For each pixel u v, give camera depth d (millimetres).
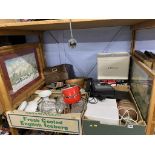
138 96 1054
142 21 972
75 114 938
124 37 1422
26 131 1219
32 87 1279
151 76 776
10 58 1067
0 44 1171
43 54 1548
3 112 1041
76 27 1279
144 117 910
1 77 954
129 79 1330
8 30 1033
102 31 1435
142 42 1405
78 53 1544
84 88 1268
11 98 1032
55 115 943
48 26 1054
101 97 1143
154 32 1358
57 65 1543
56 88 1335
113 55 1290
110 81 1309
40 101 1127
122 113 992
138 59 1123
